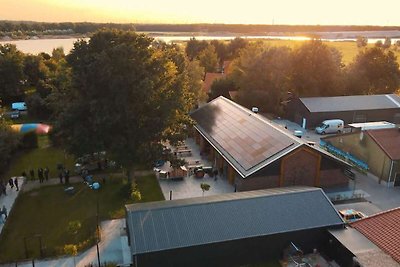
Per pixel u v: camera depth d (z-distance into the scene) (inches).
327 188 1665.8
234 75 3277.6
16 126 2263.8
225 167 1793.8
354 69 3410.4
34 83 3570.4
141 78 1497.3
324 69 3191.4
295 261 1127.0
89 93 1517.0
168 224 1128.2
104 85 1514.5
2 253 1212.5
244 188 1540.4
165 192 1630.2
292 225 1170.6
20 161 1999.3
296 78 3230.8
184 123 1777.8
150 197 1583.4
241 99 3100.4
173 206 1187.9
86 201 1562.5
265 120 1891.0
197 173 1771.7
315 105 2677.2
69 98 1648.6
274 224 1167.6
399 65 3801.7
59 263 1162.0
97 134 1499.8
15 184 1651.1
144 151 1508.4
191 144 2257.6
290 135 1657.2
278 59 3097.9
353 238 1118.4
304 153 1569.9
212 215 1172.5
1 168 1754.4
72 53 1582.2
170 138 1622.8
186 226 1130.7
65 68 2070.6
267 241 1148.5
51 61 4013.3
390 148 1734.7
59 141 1998.0
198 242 1091.3
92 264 1149.1
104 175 1812.3
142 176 1796.3
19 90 3435.0
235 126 1935.3
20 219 1421.0
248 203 1225.4
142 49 1553.9
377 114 2719.0
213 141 1897.1
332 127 2549.2
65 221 1408.7
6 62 3302.2
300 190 1309.1
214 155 1937.7
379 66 3383.4
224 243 1109.7
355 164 1919.3
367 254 949.2
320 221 1190.9
